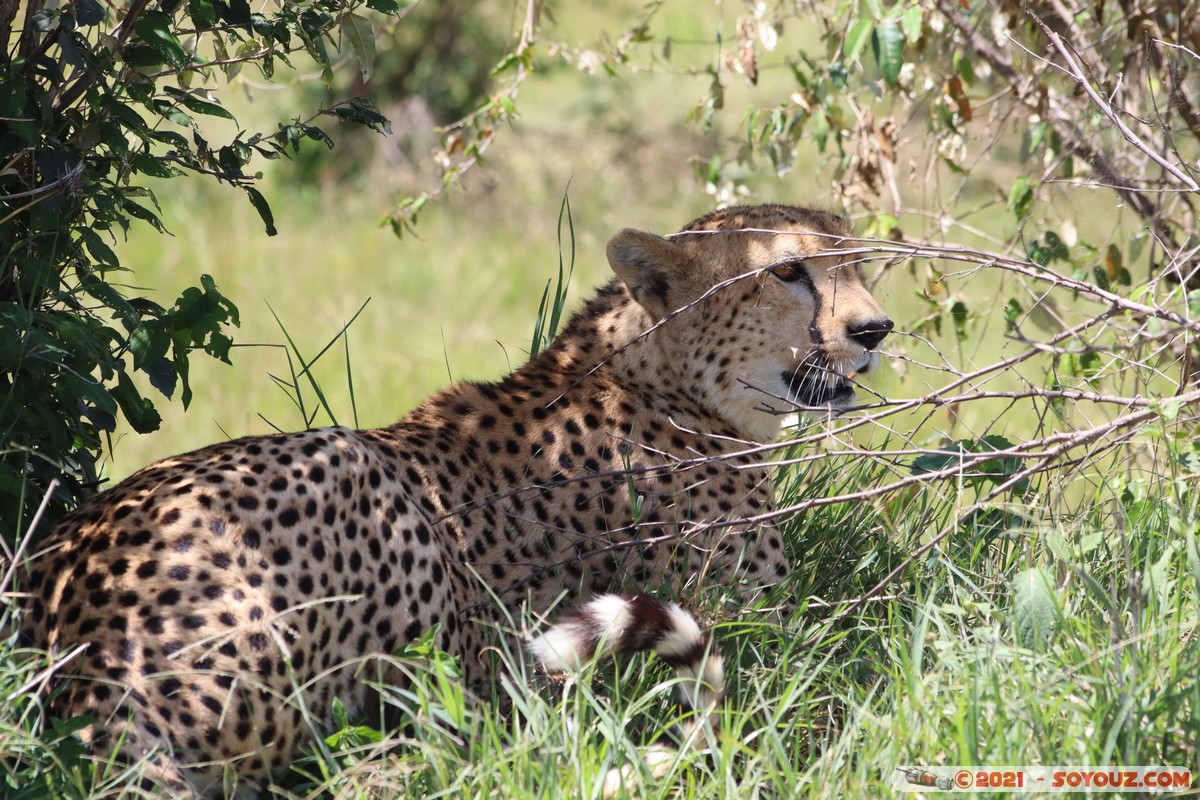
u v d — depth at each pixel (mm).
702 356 8180
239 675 5953
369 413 14625
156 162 7676
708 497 7969
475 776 5688
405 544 6758
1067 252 9664
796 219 8367
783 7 12305
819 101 10477
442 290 18906
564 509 7738
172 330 7641
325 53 7820
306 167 23359
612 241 8102
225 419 14164
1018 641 6172
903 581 7551
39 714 5914
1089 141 9836
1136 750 5289
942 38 10461
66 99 7570
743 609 7262
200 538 6113
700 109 11531
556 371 8375
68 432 7531
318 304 18016
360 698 6492
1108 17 10500
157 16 7230
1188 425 8656
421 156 23234
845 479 9273
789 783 5559
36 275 7188
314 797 5914
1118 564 7109
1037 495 7875
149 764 5723
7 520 7156
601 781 5562
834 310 8062
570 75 27766
